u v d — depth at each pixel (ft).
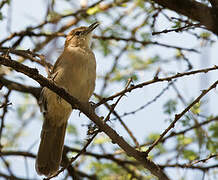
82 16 40.09
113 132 26.22
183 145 32.68
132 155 26.50
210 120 31.58
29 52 28.55
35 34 37.32
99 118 26.48
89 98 35.42
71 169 35.58
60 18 39.09
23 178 36.19
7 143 40.68
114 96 27.32
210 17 24.97
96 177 37.42
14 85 37.04
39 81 25.64
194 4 25.12
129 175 36.81
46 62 32.45
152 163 26.55
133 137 32.65
